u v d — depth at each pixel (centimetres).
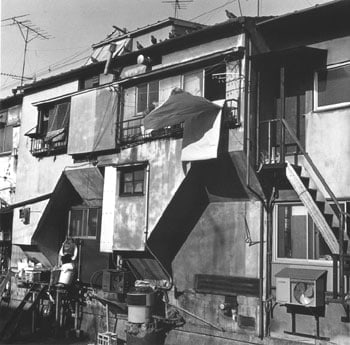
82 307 1678
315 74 1244
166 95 1451
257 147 1260
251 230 1297
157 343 1398
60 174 1806
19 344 1563
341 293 1044
